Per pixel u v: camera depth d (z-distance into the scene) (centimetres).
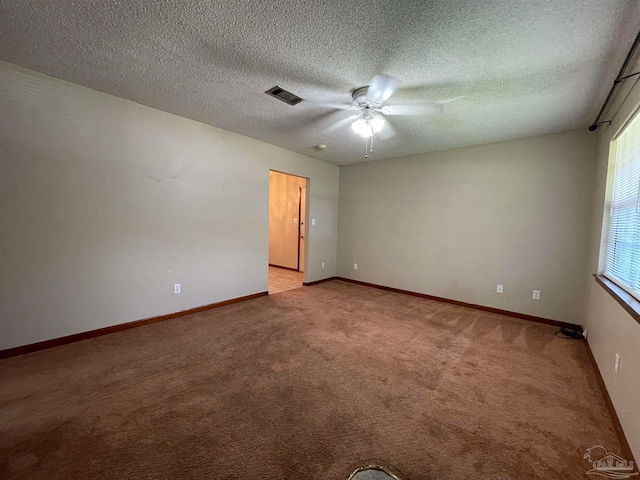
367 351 262
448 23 158
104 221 276
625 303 165
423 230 453
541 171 348
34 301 241
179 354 248
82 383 201
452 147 411
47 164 242
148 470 133
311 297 444
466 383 213
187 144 333
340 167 568
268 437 156
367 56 192
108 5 151
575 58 185
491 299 389
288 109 288
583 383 217
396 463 141
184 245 340
